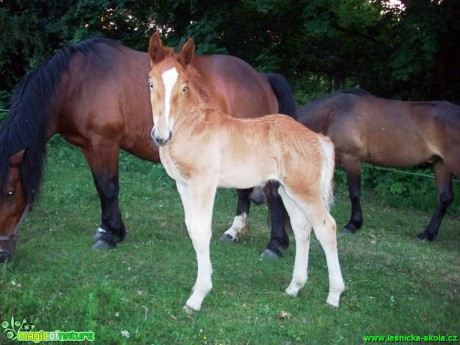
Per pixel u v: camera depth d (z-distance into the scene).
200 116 3.75
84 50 4.98
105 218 5.11
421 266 5.64
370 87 11.44
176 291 4.10
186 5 11.00
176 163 3.74
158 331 3.36
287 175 3.90
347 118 7.00
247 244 5.80
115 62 5.03
